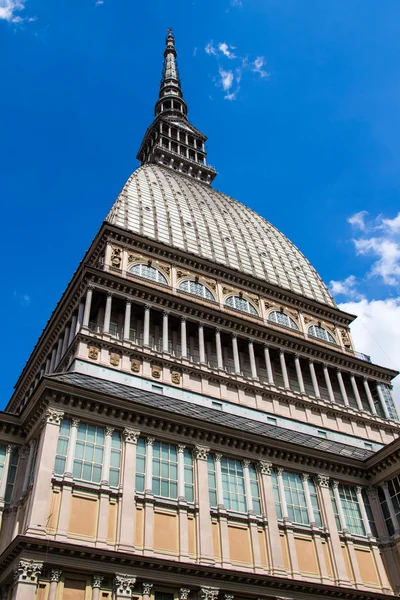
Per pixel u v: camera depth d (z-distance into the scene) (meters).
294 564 38.81
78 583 30.86
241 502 39.94
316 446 48.56
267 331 61.09
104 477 35.31
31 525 31.03
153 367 49.97
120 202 71.56
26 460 37.72
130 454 37.25
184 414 40.72
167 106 130.38
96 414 37.81
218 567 35.31
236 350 58.09
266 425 49.44
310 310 72.56
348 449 51.56
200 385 51.38
